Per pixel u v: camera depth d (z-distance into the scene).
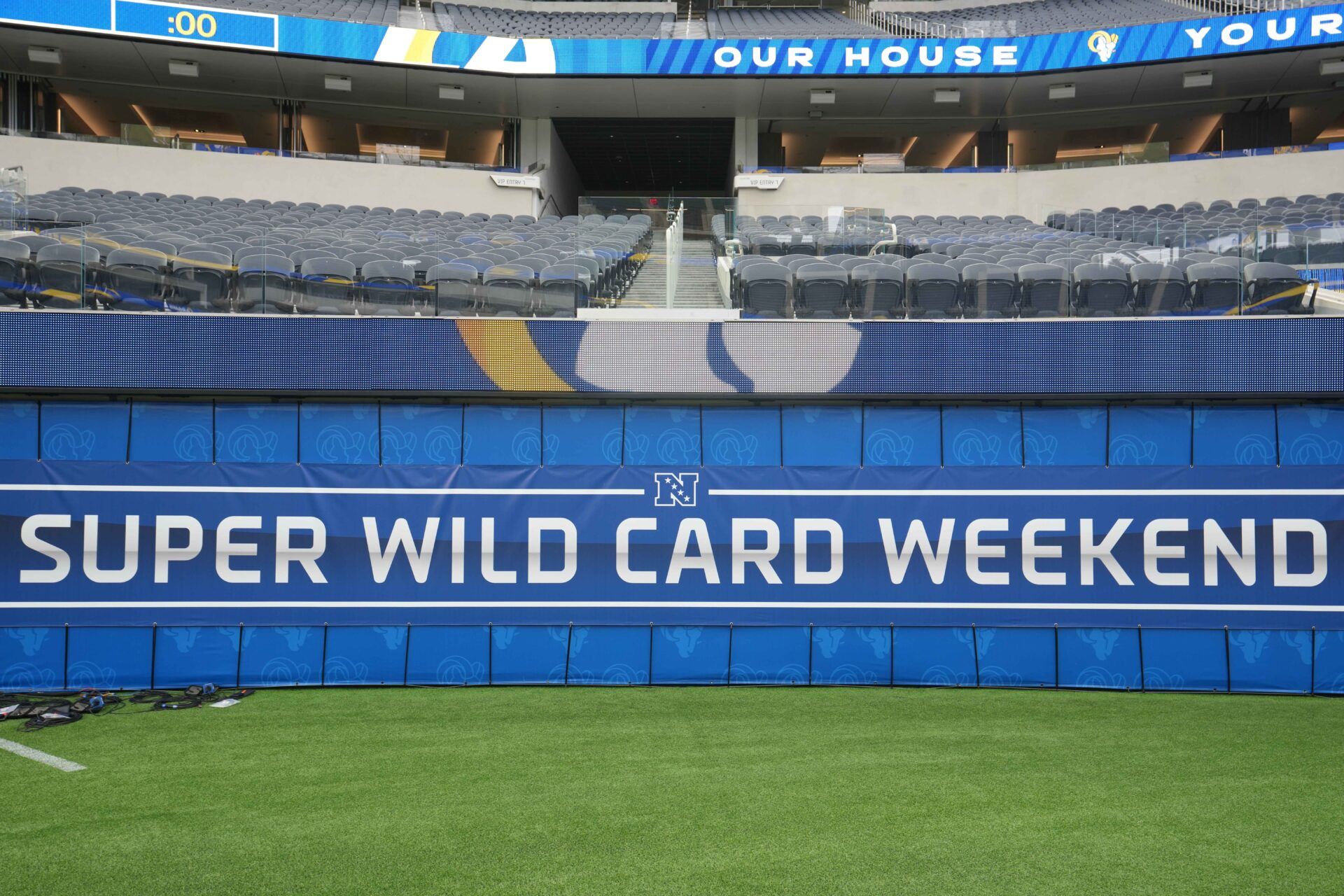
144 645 6.84
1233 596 6.86
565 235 10.03
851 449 7.16
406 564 7.03
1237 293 7.33
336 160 18.06
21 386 6.84
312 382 6.98
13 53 17.41
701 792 4.63
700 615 7.03
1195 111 20.44
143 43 16.95
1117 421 7.05
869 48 18.20
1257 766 5.04
